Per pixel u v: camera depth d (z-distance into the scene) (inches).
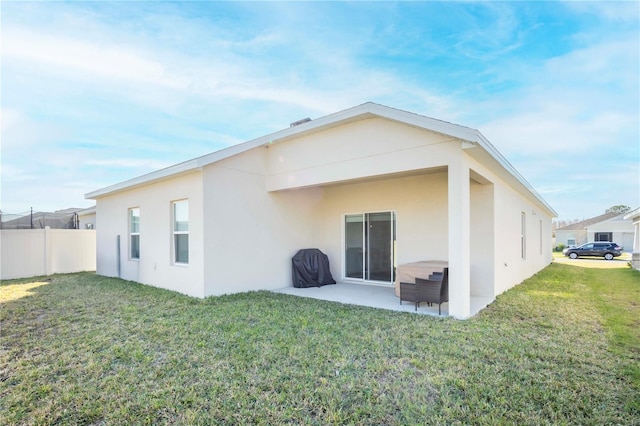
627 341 177.0
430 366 144.8
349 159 273.4
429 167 231.0
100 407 115.2
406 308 253.8
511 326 202.8
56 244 494.6
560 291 335.3
